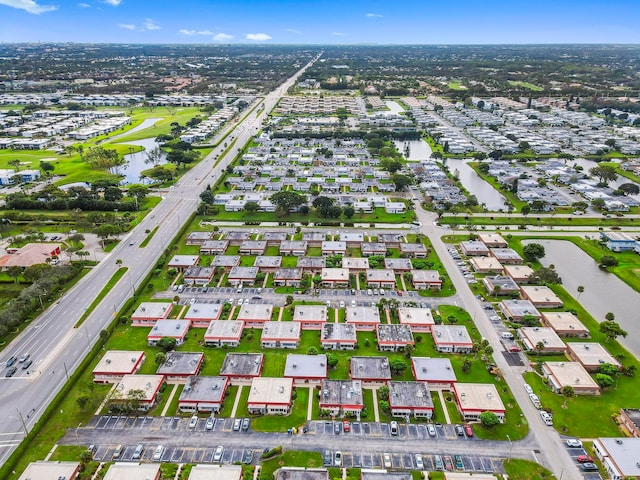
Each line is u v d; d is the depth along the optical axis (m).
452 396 134.12
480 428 122.69
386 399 130.88
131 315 168.62
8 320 153.75
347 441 118.56
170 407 129.25
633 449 112.62
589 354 148.12
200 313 167.75
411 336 156.25
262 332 159.12
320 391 134.50
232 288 188.12
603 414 127.25
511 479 108.06
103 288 185.25
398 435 120.44
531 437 119.88
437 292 185.75
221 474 106.56
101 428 121.56
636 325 167.88
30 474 106.06
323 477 106.25
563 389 132.00
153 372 142.25
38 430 119.06
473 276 196.88
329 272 194.75
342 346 154.25
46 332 158.62
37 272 182.88
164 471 109.19
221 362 146.62
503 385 137.50
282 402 126.44
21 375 139.00
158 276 195.88
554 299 178.88
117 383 138.12
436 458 113.44
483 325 165.62
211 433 120.31
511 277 194.25
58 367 142.75
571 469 110.88
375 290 186.62
